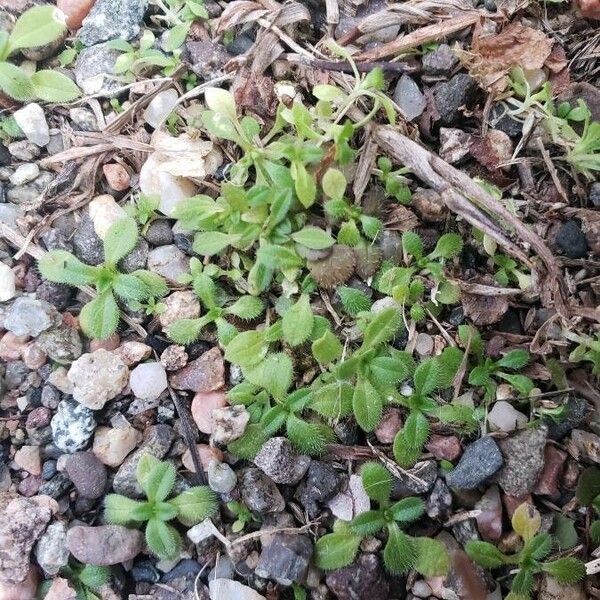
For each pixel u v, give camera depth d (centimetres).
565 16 19
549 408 17
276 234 17
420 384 16
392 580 16
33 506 16
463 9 19
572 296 18
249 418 16
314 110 18
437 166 17
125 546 16
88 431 16
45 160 18
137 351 17
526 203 18
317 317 17
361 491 16
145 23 19
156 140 18
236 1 19
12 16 19
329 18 19
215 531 16
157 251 17
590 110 19
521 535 16
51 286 17
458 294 17
